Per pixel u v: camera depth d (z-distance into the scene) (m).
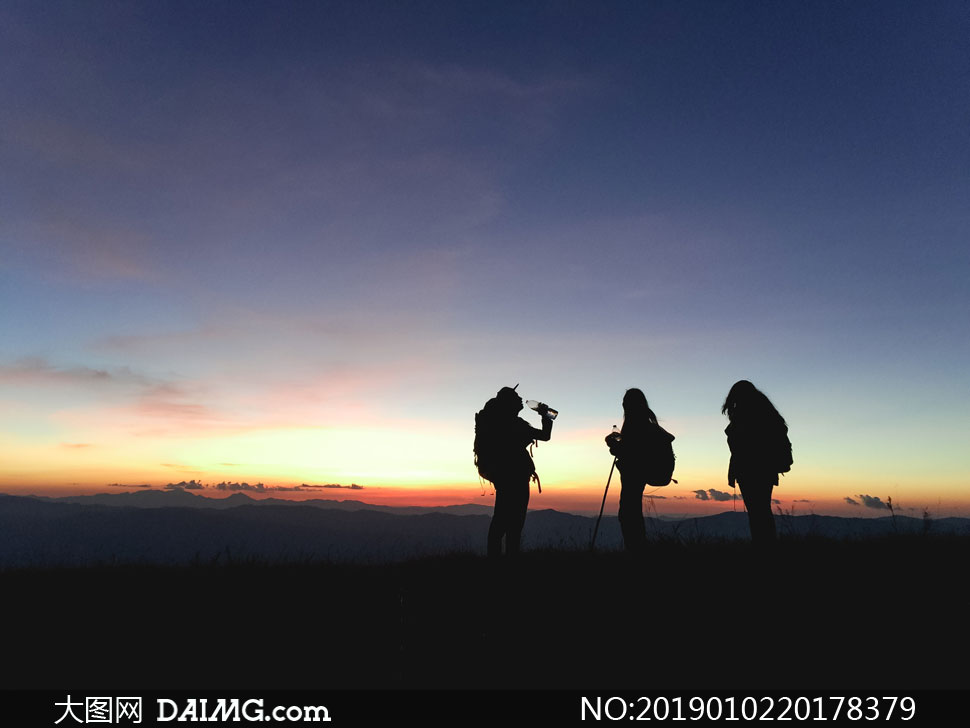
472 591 6.83
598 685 4.45
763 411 7.89
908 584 6.22
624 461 8.25
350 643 5.37
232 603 6.57
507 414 8.12
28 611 6.23
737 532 9.03
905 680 4.29
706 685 4.39
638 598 6.15
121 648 5.25
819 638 5.04
